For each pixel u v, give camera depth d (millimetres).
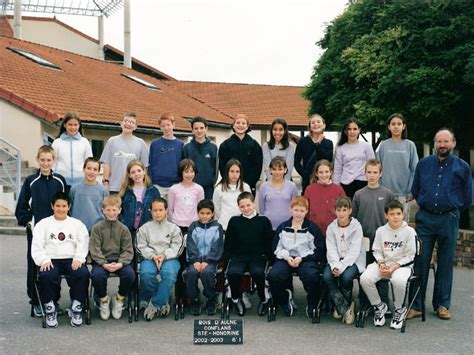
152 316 7129
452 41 14070
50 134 17391
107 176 8875
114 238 7258
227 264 7512
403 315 6793
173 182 8945
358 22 17625
